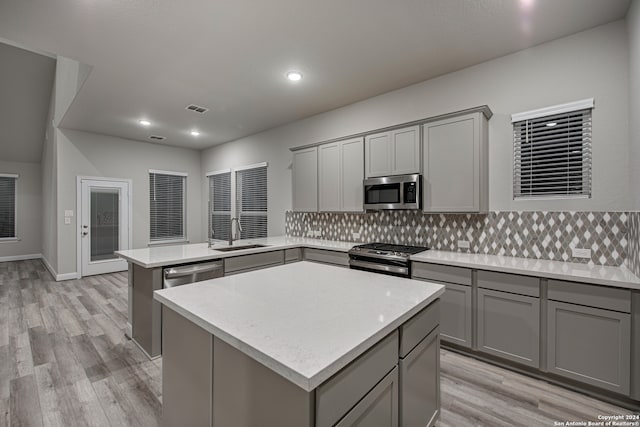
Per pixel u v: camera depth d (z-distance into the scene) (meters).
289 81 3.39
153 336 2.59
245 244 3.91
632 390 1.88
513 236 2.82
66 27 2.37
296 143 4.87
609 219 2.39
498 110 2.91
